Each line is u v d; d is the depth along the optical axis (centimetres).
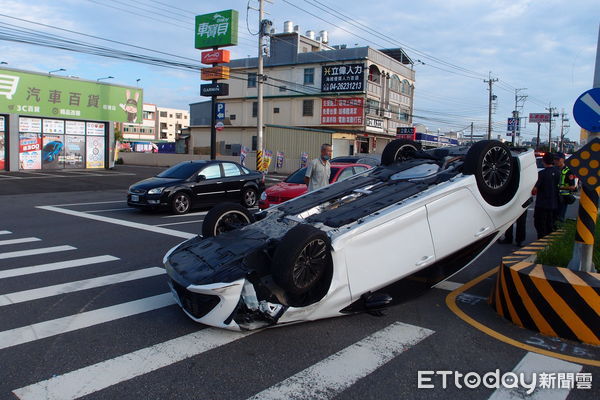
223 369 381
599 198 523
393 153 680
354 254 453
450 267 569
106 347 421
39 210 1306
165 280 631
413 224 490
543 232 888
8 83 2588
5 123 2638
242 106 4594
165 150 5872
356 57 4100
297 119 4312
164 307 526
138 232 984
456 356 410
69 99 2869
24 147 2734
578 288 437
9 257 750
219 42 2769
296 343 432
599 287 431
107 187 2025
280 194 1026
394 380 366
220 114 2698
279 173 3806
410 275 500
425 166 613
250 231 527
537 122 6706
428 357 408
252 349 419
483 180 545
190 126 4912
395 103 4731
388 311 522
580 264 511
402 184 568
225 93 2691
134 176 2656
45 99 2756
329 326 475
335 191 596
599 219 893
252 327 423
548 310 453
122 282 620
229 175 1403
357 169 1138
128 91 3188
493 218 566
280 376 370
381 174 625
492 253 856
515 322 482
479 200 545
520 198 607
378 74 4334
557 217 948
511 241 957
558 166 875
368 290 466
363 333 458
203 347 422
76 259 741
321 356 406
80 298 554
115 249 817
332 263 444
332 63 4156
